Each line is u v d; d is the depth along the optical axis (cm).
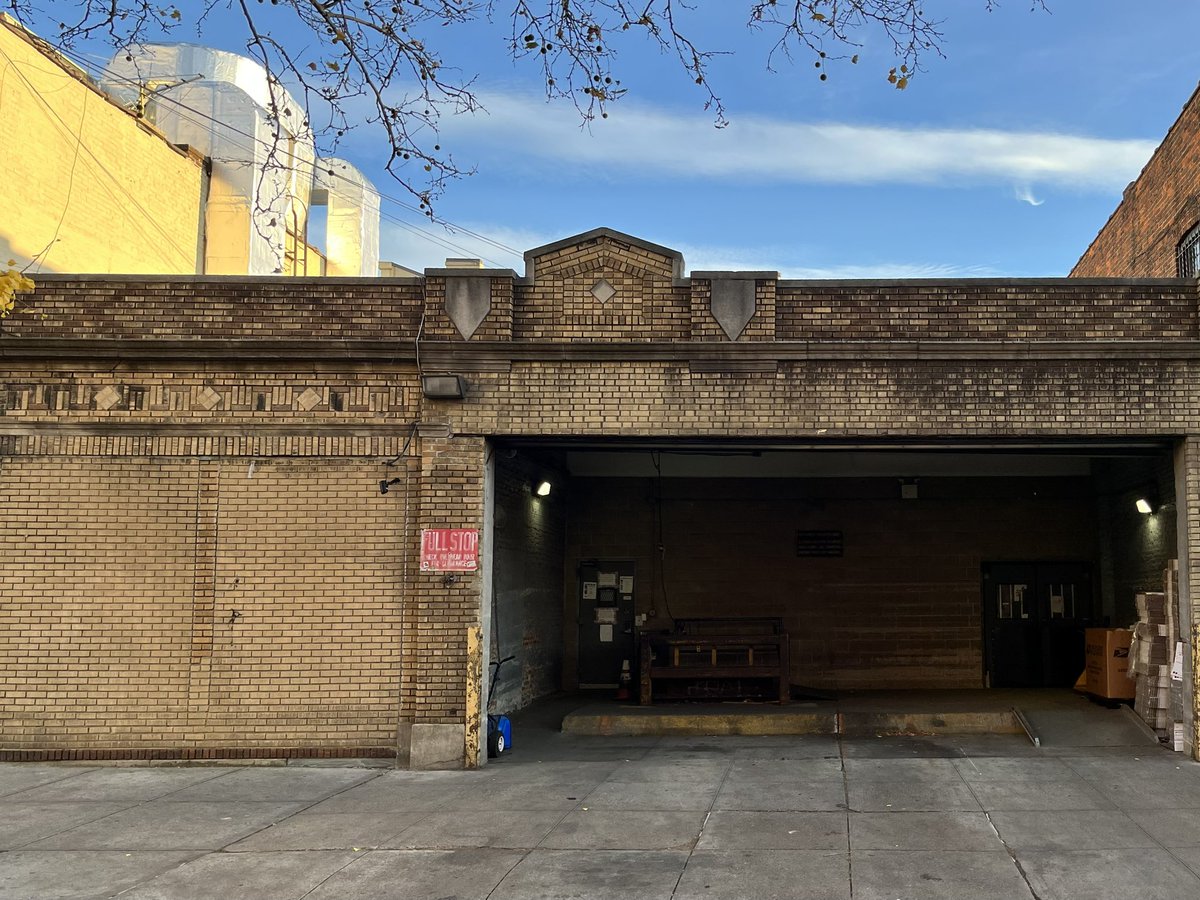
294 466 1170
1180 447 1130
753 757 1160
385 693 1136
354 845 810
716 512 1778
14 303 1170
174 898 686
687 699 1520
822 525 1753
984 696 1529
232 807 940
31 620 1151
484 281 1179
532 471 1577
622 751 1222
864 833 823
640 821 873
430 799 966
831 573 1739
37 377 1178
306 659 1143
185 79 2586
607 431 1148
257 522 1163
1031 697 1495
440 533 1141
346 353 1160
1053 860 744
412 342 1155
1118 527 1616
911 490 1739
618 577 1781
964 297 1160
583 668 1766
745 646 1509
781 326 1170
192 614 1151
